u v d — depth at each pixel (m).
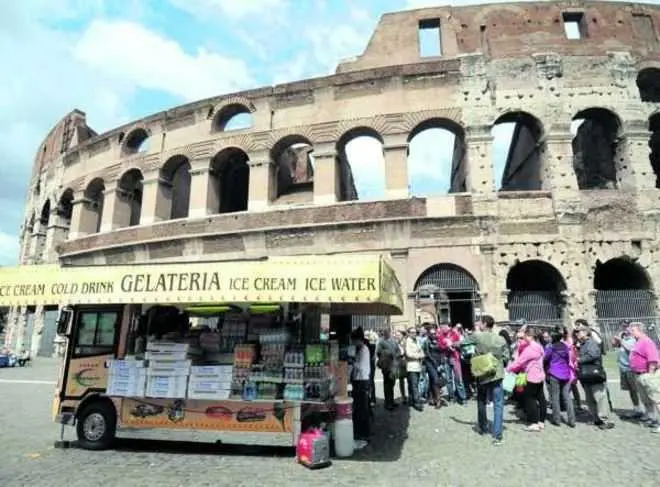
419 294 25.23
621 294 24.88
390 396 15.20
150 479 8.43
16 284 10.92
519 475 8.59
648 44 28.19
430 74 27.88
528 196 25.83
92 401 11.10
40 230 42.75
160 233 30.70
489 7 29.62
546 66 27.19
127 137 34.78
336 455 10.01
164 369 10.76
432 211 25.94
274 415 10.28
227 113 31.80
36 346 37.66
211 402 10.61
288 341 10.79
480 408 11.95
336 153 28.23
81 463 9.50
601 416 12.40
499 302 24.50
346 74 28.83
